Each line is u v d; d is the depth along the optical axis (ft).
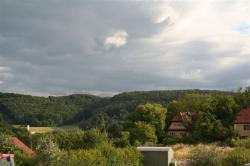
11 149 117.50
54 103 546.67
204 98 367.86
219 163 130.00
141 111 327.88
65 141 161.89
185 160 152.97
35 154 108.68
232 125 299.17
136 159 131.34
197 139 265.95
